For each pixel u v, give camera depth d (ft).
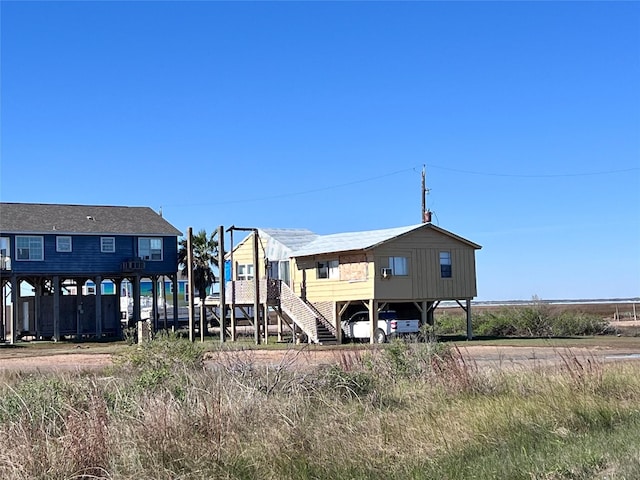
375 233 139.85
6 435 29.30
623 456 28.94
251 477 27.94
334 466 29.25
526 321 157.99
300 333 135.95
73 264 168.14
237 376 43.55
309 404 38.24
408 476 28.32
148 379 42.27
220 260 130.41
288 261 161.48
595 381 45.03
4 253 161.99
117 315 176.35
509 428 35.53
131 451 28.25
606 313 235.81
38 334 166.71
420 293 136.05
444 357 53.62
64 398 35.88
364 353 65.26
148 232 175.63
